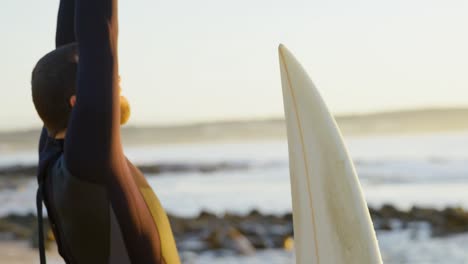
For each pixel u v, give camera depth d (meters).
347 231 1.83
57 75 1.87
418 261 15.73
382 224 23.08
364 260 1.81
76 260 1.88
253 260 15.94
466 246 17.91
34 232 18.89
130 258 1.83
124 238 1.82
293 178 1.92
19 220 23.02
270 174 55.81
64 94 1.87
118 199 1.81
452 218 23.14
